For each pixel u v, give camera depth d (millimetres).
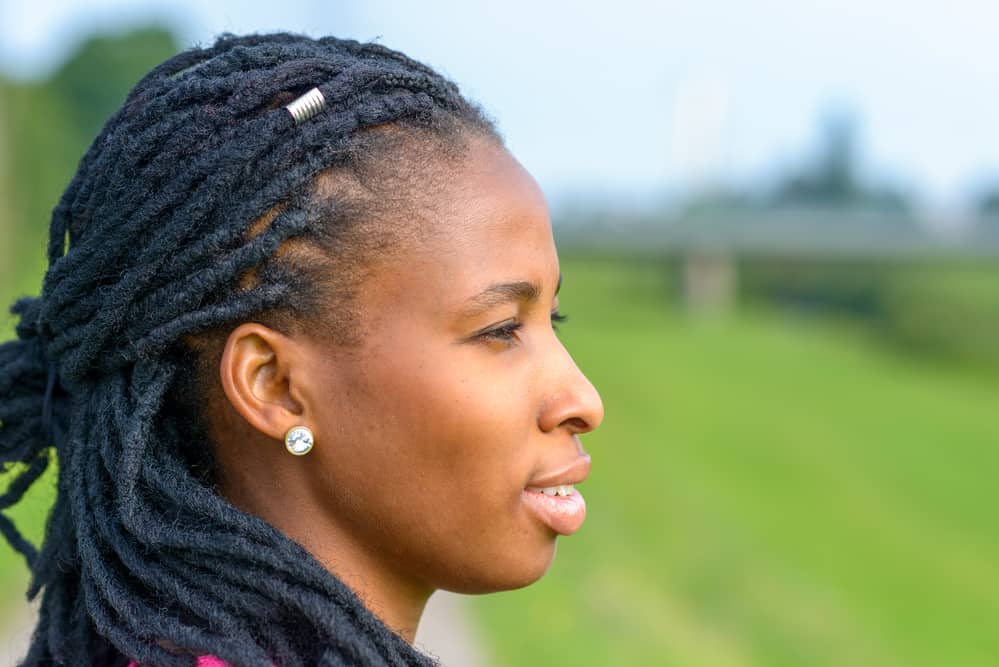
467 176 1678
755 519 18594
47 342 1825
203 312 1620
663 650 9500
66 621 1850
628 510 16547
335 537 1688
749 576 14469
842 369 41906
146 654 1570
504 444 1633
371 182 1637
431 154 1673
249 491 1710
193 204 1610
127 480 1629
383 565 1711
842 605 14719
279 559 1585
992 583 17234
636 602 11047
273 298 1614
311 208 1617
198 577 1610
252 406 1633
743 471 22672
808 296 63031
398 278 1619
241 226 1609
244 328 1625
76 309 1699
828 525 19547
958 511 22328
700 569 13984
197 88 1655
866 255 60750
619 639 9172
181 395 1707
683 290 62344
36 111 20938
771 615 12906
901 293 52812
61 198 1820
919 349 45750
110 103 29766
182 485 1643
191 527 1629
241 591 1598
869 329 54250
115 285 1646
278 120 1619
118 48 29859
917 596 16141
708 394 31812
